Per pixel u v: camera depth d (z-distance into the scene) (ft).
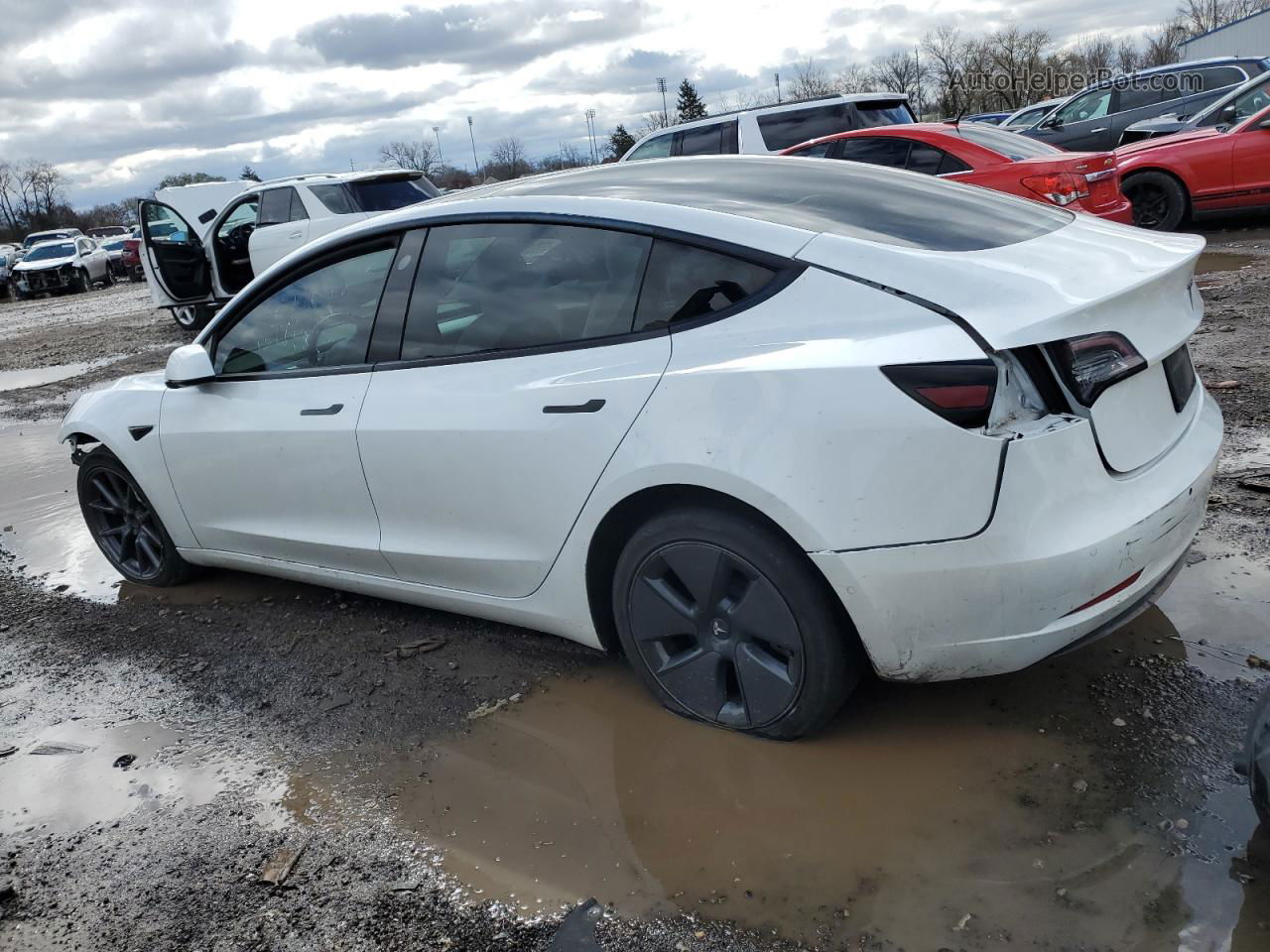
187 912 7.84
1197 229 39.06
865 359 7.63
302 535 12.30
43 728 11.11
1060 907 6.77
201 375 12.52
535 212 9.98
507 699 10.45
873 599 7.78
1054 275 8.04
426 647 11.85
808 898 7.14
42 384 36.37
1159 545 8.06
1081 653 9.83
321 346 11.79
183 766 9.98
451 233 10.64
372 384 11.06
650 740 9.31
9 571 16.44
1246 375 18.25
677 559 8.83
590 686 10.44
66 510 19.44
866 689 9.66
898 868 7.32
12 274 96.43
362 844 8.39
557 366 9.50
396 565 11.44
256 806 9.12
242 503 12.87
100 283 102.22
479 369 10.11
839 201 9.62
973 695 9.34
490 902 7.52
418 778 9.23
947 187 10.61
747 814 8.11
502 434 9.67
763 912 7.07
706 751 9.01
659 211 9.27
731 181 10.28
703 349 8.54
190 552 14.21
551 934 7.14
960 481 7.36
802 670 8.40
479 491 10.08
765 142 36.65
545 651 11.38
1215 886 6.77
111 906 8.02
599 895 7.45
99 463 14.69
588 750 9.30
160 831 8.93
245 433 12.31
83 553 16.94
